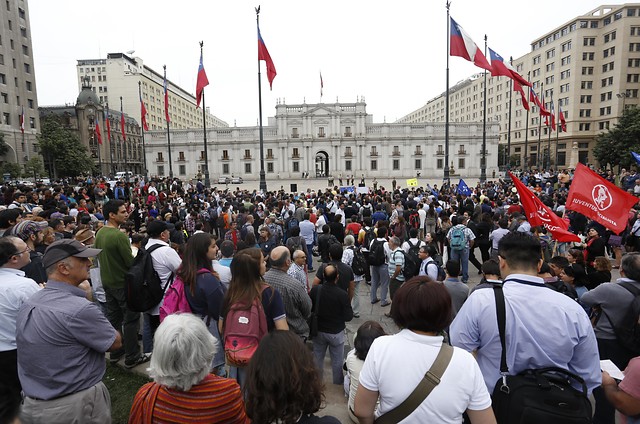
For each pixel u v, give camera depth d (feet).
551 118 128.98
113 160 254.88
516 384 7.31
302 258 19.92
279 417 5.75
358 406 6.97
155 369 6.84
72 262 9.30
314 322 15.29
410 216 41.14
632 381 8.25
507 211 43.16
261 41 73.10
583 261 20.08
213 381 7.25
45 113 245.24
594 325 13.02
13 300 10.58
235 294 11.16
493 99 324.39
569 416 6.79
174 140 234.58
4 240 11.09
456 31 57.16
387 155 234.58
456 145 233.96
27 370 8.68
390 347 6.85
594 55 236.43
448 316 6.81
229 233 33.40
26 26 181.47
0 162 161.89
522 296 7.91
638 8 217.56
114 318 16.94
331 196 58.13
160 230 16.26
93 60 324.39
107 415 9.45
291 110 231.91
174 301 12.50
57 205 36.73
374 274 27.43
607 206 21.12
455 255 30.53
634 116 151.64
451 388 6.38
